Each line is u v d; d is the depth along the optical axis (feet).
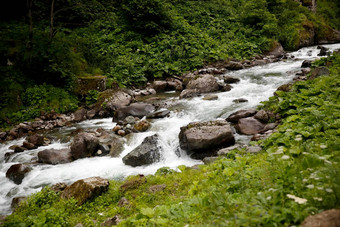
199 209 12.55
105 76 47.73
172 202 15.74
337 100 23.34
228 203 11.68
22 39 44.93
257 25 78.13
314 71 35.42
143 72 54.70
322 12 106.22
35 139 31.81
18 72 42.09
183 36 68.28
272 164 15.02
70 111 41.96
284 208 9.59
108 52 58.65
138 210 16.16
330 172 10.97
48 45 42.65
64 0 59.57
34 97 40.86
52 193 19.40
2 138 34.40
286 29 81.25
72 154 27.66
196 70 58.90
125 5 69.82
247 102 36.37
